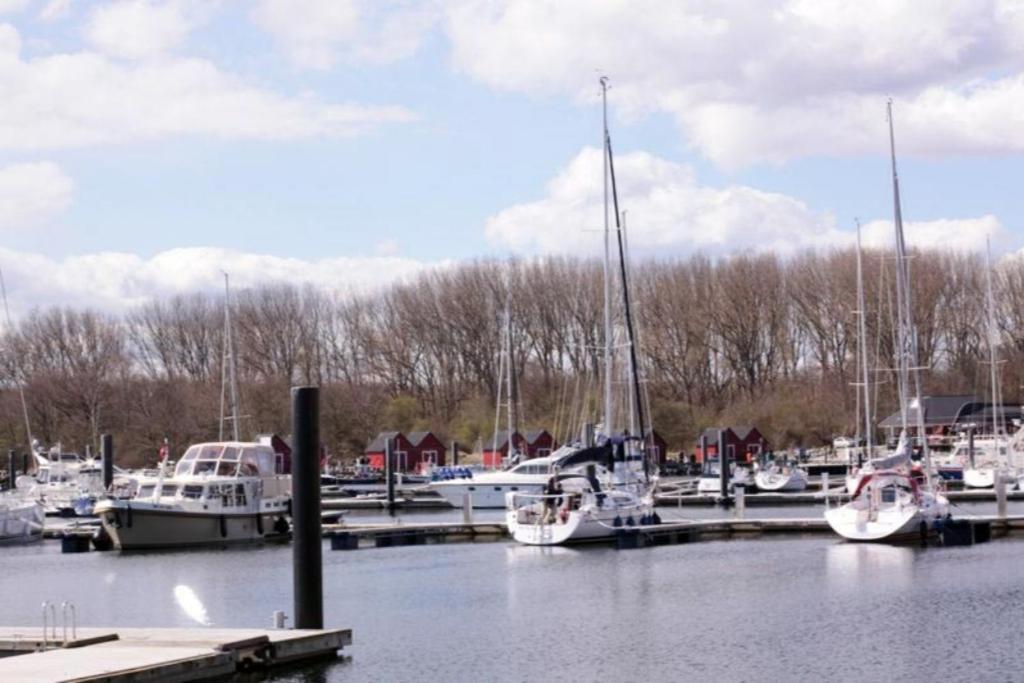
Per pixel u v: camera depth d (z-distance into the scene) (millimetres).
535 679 32281
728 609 41469
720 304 143000
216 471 66312
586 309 140000
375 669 33281
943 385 136500
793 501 90625
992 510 77500
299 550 34844
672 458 132750
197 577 52469
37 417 131625
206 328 153000
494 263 151125
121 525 61969
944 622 38281
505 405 134500
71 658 30297
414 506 90938
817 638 36406
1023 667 32406
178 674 29938
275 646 32812
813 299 142500
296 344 152125
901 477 59500
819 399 132000
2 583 52062
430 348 150125
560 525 59719
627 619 40094
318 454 35000
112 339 148375
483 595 45531
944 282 141000
